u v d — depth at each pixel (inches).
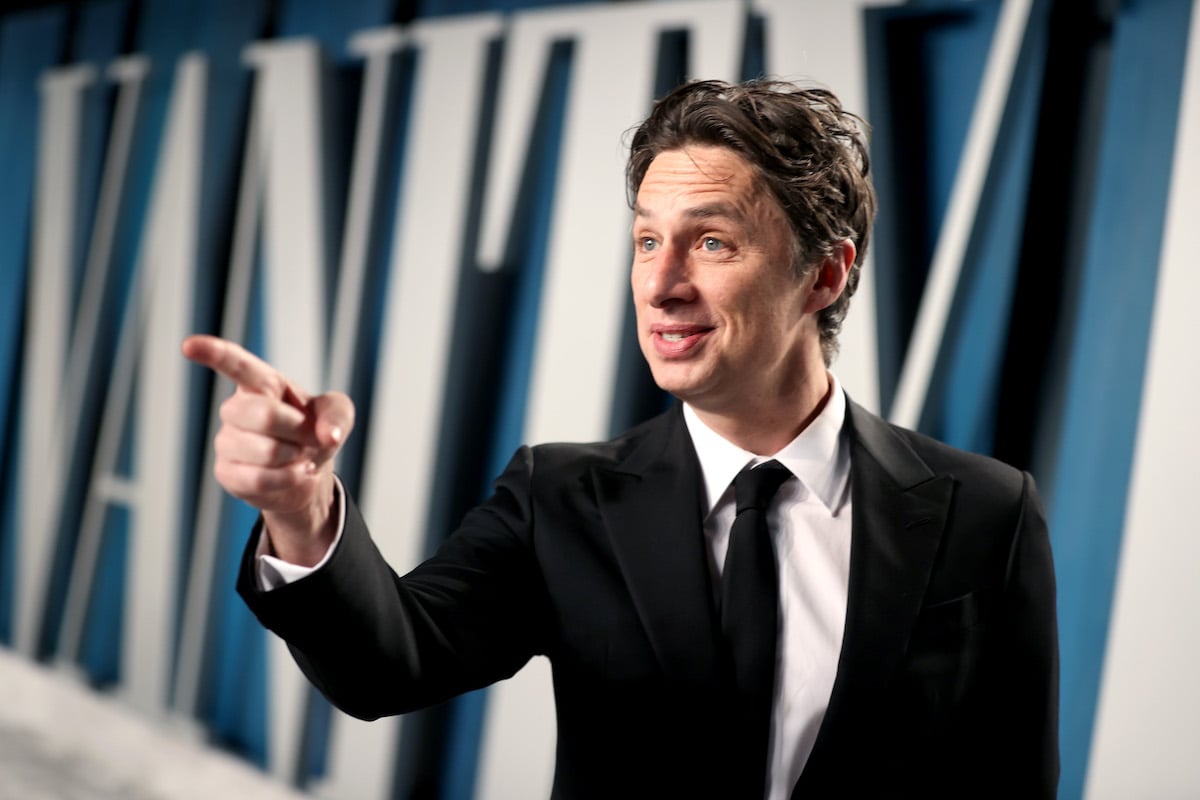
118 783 247.4
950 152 157.8
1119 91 144.4
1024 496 74.3
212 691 248.2
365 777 211.0
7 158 329.1
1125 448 141.6
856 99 161.6
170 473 259.8
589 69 191.8
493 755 192.4
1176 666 135.1
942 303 151.2
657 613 67.1
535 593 71.5
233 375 50.8
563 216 191.8
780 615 68.4
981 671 70.0
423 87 218.7
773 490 71.1
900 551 69.2
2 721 280.1
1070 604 145.3
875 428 75.8
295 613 57.6
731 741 65.4
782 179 65.9
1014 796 71.0
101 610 281.1
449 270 209.6
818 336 74.2
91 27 306.3
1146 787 136.5
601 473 73.1
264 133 245.9
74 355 294.0
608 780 67.1
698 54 178.1
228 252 258.1
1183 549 135.2
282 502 53.6
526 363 201.6
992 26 155.2
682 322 66.1
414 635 63.7
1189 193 136.6
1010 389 150.6
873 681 65.6
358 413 224.5
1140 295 141.6
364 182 225.3
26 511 304.3
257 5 258.4
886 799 65.6
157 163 281.4
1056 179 148.8
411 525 209.0
